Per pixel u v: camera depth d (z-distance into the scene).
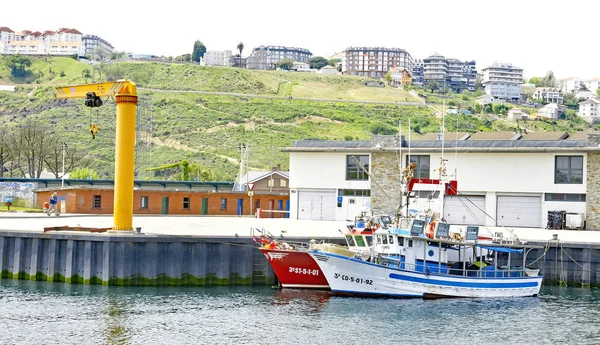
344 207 74.69
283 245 50.47
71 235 50.97
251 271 51.91
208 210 89.69
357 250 51.00
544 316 45.56
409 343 39.19
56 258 51.50
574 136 100.31
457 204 71.00
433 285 49.47
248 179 104.00
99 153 168.50
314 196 75.75
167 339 38.81
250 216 87.25
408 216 52.25
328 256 49.12
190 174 142.00
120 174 53.25
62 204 83.50
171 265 50.62
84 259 50.81
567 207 68.31
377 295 49.16
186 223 67.38
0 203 98.44
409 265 50.19
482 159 70.25
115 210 53.41
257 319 42.88
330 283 49.38
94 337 38.94
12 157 135.12
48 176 142.38
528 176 69.19
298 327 41.50
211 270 51.41
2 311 43.50
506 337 40.88
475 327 42.66
